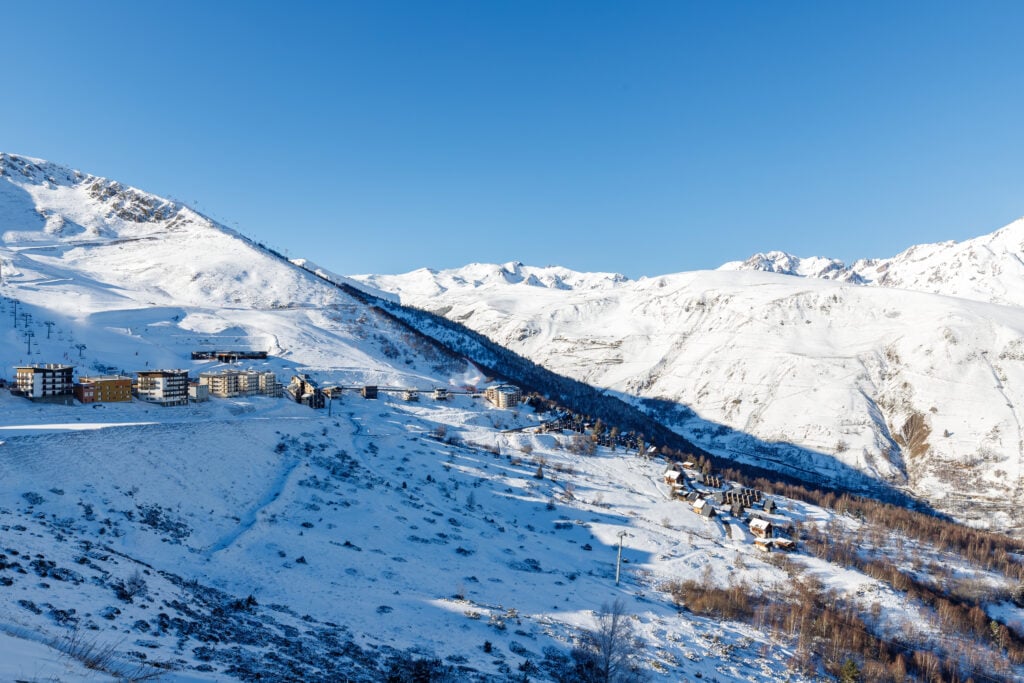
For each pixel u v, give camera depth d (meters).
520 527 101.94
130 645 29.27
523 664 47.59
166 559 57.16
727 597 85.38
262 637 40.09
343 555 69.62
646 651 60.78
